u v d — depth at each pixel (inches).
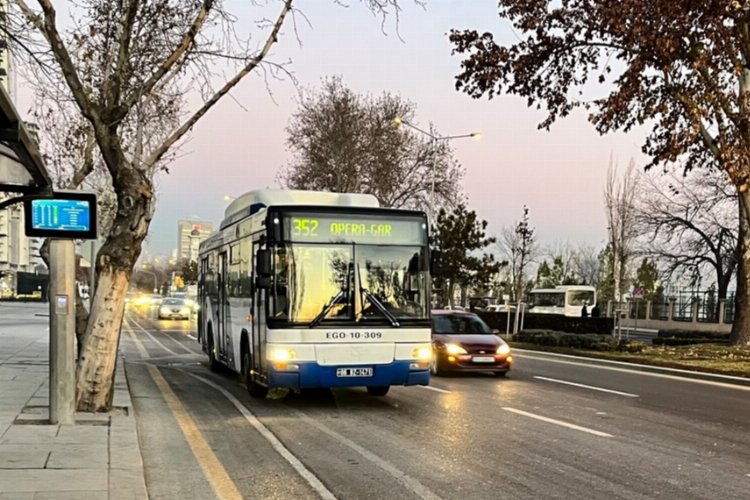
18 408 378.0
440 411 446.0
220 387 551.2
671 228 1732.3
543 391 552.1
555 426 396.5
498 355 642.2
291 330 422.3
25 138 200.4
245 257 519.8
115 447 297.3
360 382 430.9
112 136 369.1
